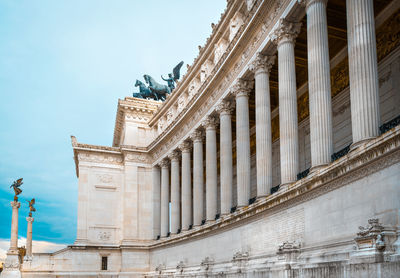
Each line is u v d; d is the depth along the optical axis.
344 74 46.19
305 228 33.12
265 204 39.50
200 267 56.44
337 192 29.20
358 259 23.02
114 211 86.06
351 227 27.45
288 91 38.84
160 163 82.88
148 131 90.38
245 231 44.81
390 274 17.22
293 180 37.03
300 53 49.59
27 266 77.44
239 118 50.41
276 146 59.81
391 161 24.06
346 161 27.30
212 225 53.19
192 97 65.31
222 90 56.09
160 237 79.81
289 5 38.75
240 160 49.16
